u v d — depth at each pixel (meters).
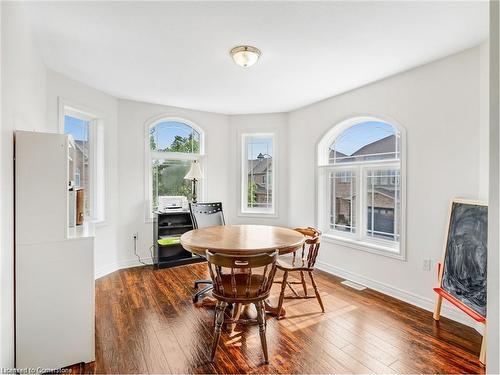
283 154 4.45
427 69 2.60
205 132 4.45
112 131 3.63
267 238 2.41
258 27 2.03
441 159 2.49
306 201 4.08
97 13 1.88
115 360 1.84
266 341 2.03
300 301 2.76
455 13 1.84
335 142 3.81
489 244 0.74
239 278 2.18
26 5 1.78
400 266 2.83
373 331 2.20
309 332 2.18
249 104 4.01
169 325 2.28
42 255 1.72
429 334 2.15
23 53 1.82
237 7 1.80
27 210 1.68
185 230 4.15
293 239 2.37
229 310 2.52
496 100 0.73
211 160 4.52
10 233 1.57
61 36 2.17
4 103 1.45
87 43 2.28
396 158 3.02
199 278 3.39
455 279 2.21
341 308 2.60
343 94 3.48
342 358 1.87
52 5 1.79
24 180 1.67
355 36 2.14
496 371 0.72
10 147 1.56
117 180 3.72
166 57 2.53
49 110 2.79
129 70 2.82
